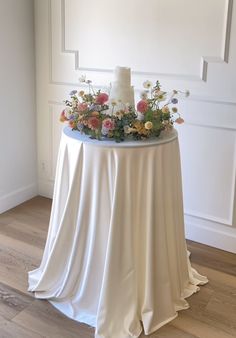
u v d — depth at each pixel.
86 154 1.63
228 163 2.25
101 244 1.69
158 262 1.71
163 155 1.64
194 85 2.24
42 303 1.88
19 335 1.70
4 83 2.64
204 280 2.09
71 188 1.69
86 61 2.58
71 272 1.77
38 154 3.02
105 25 2.44
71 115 1.72
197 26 2.15
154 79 2.35
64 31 2.61
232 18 2.04
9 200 2.86
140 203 1.65
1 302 1.89
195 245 2.44
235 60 2.09
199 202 2.40
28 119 2.89
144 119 1.68
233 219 2.31
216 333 1.74
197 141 2.31
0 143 2.71
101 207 1.65
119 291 1.69
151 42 2.31
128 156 1.58
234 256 2.34
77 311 1.81
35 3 2.68
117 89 1.75
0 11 2.49
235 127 2.17
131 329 1.68
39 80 2.84
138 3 2.29
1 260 2.23
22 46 2.70
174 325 1.77
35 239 2.47
